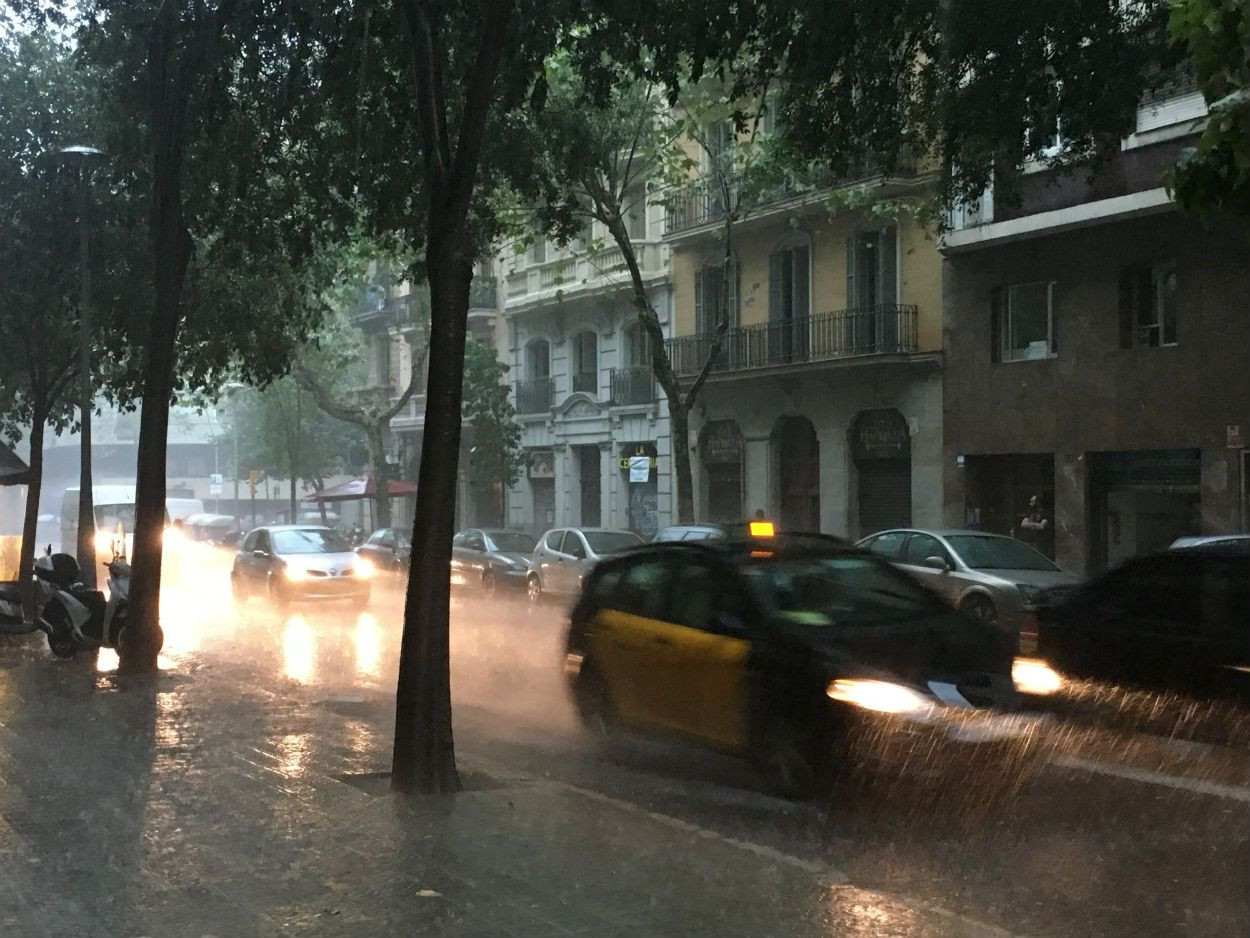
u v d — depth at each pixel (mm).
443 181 7828
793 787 7469
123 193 17969
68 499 36938
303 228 15484
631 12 11180
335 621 21250
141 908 5371
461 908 5312
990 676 7723
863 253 26641
